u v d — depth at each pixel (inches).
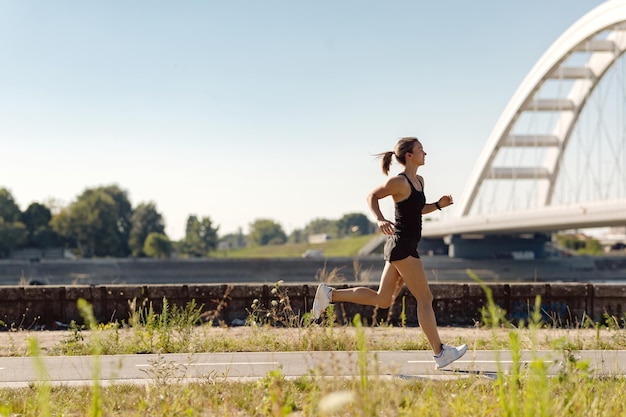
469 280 3725.4
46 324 498.9
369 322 483.2
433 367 287.6
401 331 421.7
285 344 352.5
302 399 216.8
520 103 3043.8
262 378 248.1
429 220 4500.5
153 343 362.0
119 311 502.3
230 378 262.5
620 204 2078.0
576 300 493.0
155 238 5162.4
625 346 356.2
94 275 3403.1
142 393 227.6
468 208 3661.4
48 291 501.0
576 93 3070.9
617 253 5551.2
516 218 2955.2
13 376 284.4
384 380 232.1
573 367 217.6
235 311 497.7
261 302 496.1
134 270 3472.0
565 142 3248.0
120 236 5757.9
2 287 499.2
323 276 486.6
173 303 501.7
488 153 3371.1
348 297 281.9
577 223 2428.6
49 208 5418.3
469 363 302.0
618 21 2156.7
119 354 343.6
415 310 490.0
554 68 2748.5
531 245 4160.9
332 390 190.5
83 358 331.6
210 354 337.1
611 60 2674.7
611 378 239.9
